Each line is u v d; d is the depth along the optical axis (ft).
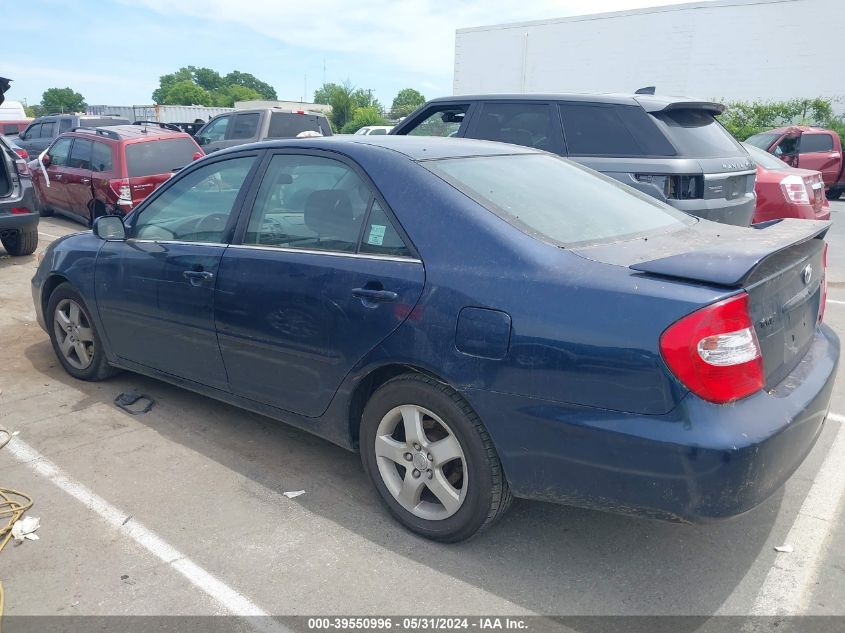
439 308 8.94
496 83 110.22
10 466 12.00
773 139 51.98
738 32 90.17
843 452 12.47
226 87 410.52
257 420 13.88
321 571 9.20
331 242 10.46
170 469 11.90
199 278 11.98
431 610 8.46
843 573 9.14
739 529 10.13
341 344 10.00
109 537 9.95
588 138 20.45
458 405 9.00
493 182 10.27
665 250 9.07
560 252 8.71
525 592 8.78
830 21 84.33
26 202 28.27
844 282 25.52
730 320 7.47
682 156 19.22
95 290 14.28
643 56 97.04
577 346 7.95
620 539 9.92
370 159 10.40
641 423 7.64
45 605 8.57
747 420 7.56
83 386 15.57
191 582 8.98
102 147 35.09
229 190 12.16
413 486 9.80
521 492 8.80
